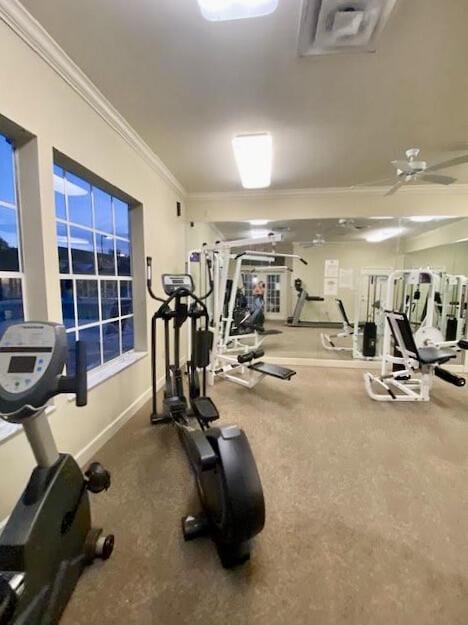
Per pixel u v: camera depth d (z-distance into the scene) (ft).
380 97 7.89
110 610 4.41
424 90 7.59
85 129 7.68
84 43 6.11
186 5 5.24
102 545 5.15
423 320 16.49
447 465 7.93
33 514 3.88
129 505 6.45
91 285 9.38
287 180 14.23
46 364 3.95
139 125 9.34
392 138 10.11
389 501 6.65
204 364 10.13
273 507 6.44
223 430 5.57
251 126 9.39
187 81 7.30
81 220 8.87
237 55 6.43
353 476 7.47
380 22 5.41
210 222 16.43
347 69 6.84
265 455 8.30
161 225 13.01
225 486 4.94
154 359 9.86
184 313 10.07
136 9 5.33
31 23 5.59
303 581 4.87
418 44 6.06
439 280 15.39
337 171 13.06
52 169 6.60
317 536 5.73
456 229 15.84
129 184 10.10
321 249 18.53
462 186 14.69
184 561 5.20
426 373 11.91
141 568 5.06
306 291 19.11
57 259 6.84
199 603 4.53
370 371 15.96
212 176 13.79
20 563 3.59
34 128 6.08
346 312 18.65
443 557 5.32
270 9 4.96
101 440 8.68
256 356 13.51
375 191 15.28
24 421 3.94
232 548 4.99
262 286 19.77
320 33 5.71
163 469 7.64
